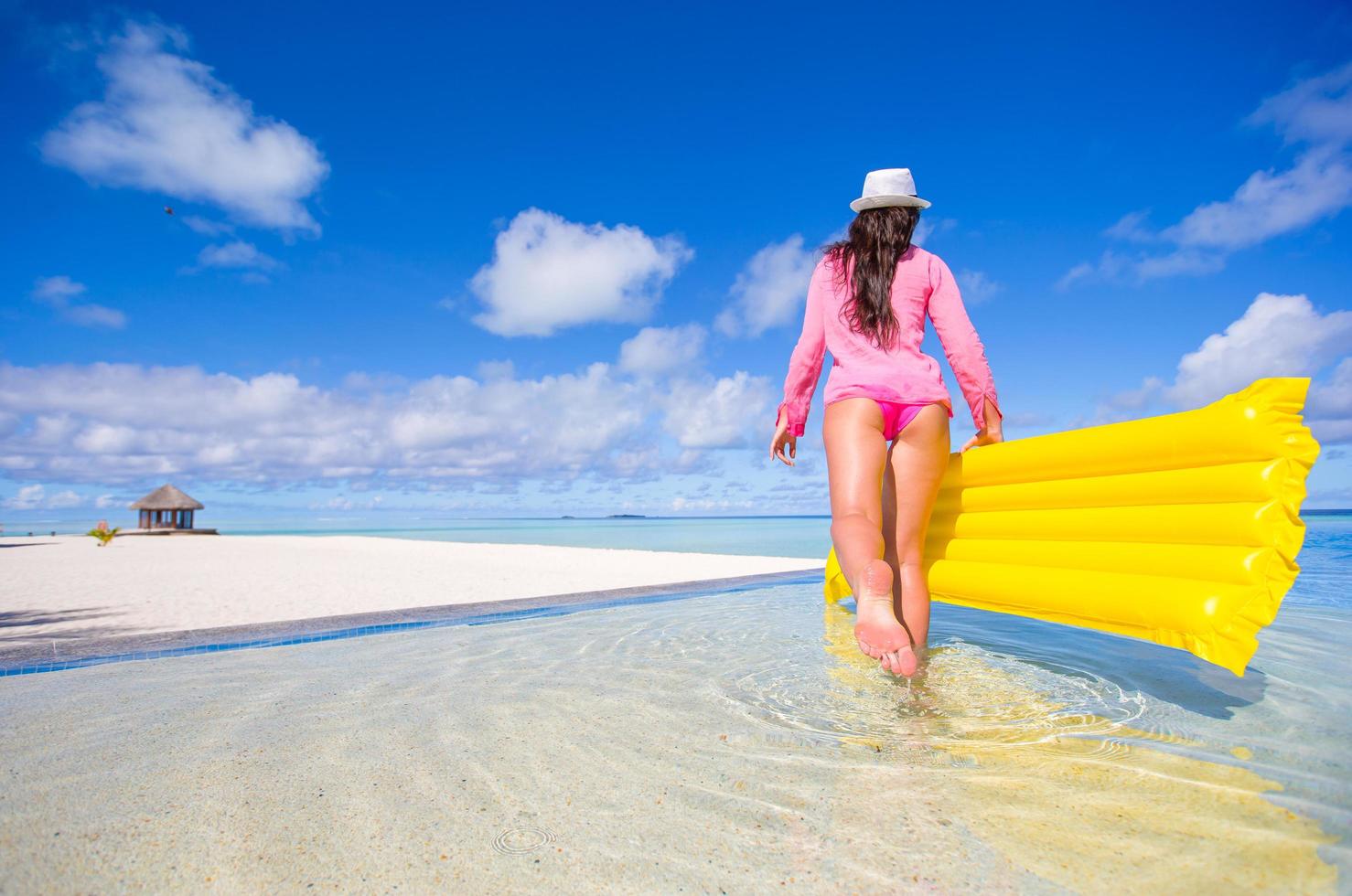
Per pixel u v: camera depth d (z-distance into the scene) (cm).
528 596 517
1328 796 143
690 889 111
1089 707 209
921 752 173
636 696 229
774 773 160
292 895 109
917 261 257
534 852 123
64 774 162
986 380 266
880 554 218
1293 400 199
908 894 109
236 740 187
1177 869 115
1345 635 315
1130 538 232
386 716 208
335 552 1380
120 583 678
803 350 268
